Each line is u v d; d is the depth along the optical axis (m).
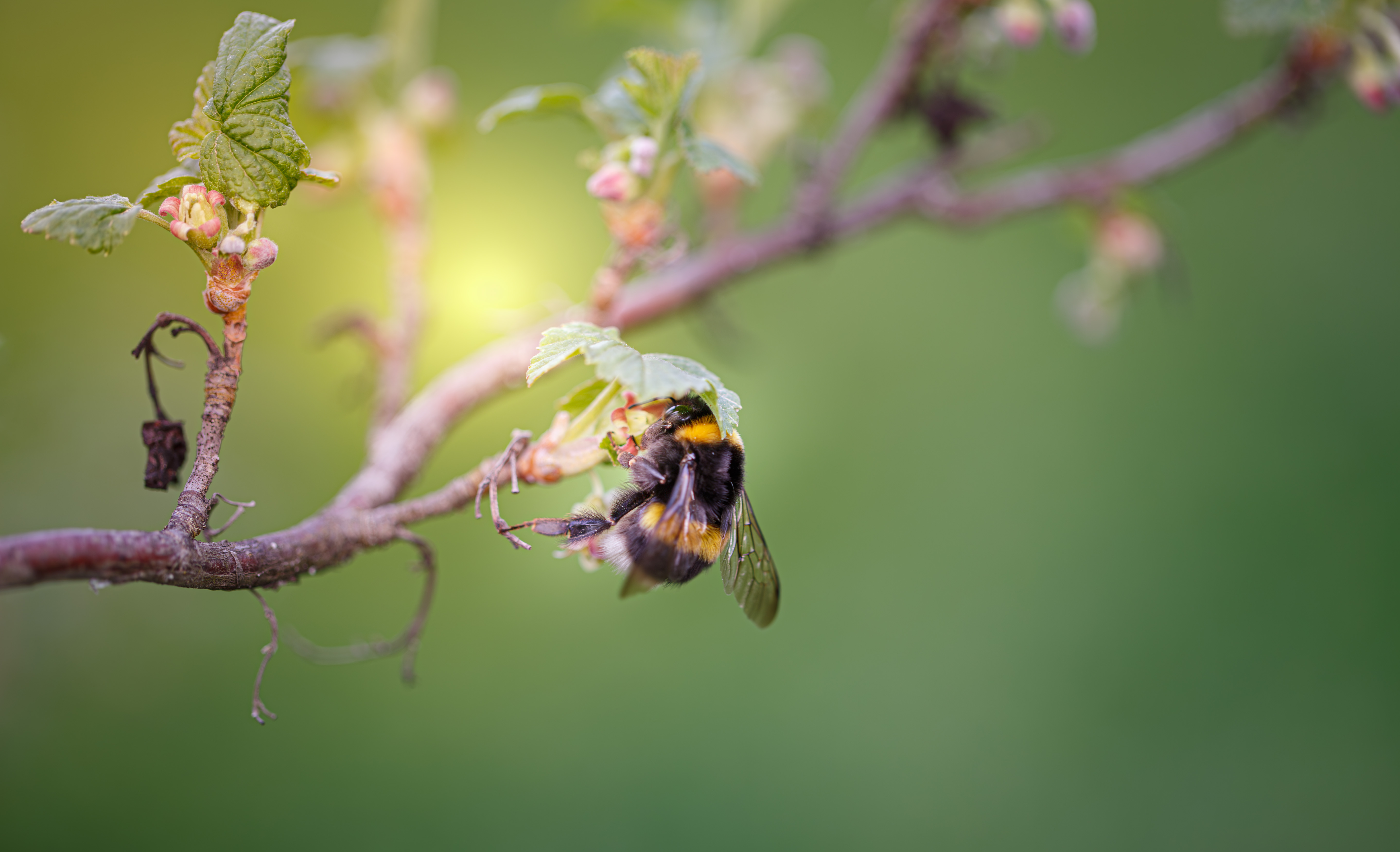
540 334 0.33
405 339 0.34
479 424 0.41
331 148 0.35
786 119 0.37
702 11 0.37
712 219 0.36
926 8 0.35
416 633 0.32
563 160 0.45
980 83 0.37
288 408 0.41
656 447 0.33
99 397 0.40
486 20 0.47
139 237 0.41
